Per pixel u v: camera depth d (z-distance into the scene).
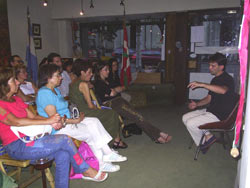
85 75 2.91
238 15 5.13
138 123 3.37
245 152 1.39
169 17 5.50
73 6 6.10
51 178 2.26
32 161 2.07
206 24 5.37
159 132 3.42
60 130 2.42
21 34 5.45
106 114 2.98
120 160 2.87
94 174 2.42
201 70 5.59
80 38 7.14
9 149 2.01
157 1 5.37
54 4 6.27
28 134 1.97
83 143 2.68
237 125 1.29
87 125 2.62
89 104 2.94
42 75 2.27
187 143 3.46
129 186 2.38
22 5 5.43
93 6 5.83
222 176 2.55
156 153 3.13
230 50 5.26
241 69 1.19
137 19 6.47
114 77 3.96
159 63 6.37
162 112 5.10
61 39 6.72
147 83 5.87
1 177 1.65
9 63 3.94
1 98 1.93
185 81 5.66
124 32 5.32
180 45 5.49
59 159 2.06
